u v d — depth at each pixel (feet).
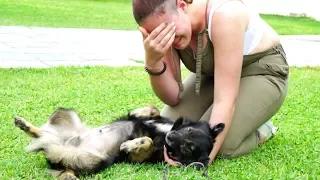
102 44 17.53
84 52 15.58
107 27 22.56
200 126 6.11
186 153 5.90
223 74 6.03
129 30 22.04
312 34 25.11
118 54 15.72
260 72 6.64
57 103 9.19
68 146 6.06
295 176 5.93
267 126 7.25
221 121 6.05
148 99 9.84
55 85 10.64
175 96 7.00
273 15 34.91
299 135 7.77
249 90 6.56
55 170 5.79
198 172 5.73
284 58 6.76
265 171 6.04
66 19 24.03
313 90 11.62
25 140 6.86
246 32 6.32
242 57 6.08
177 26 5.73
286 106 9.82
